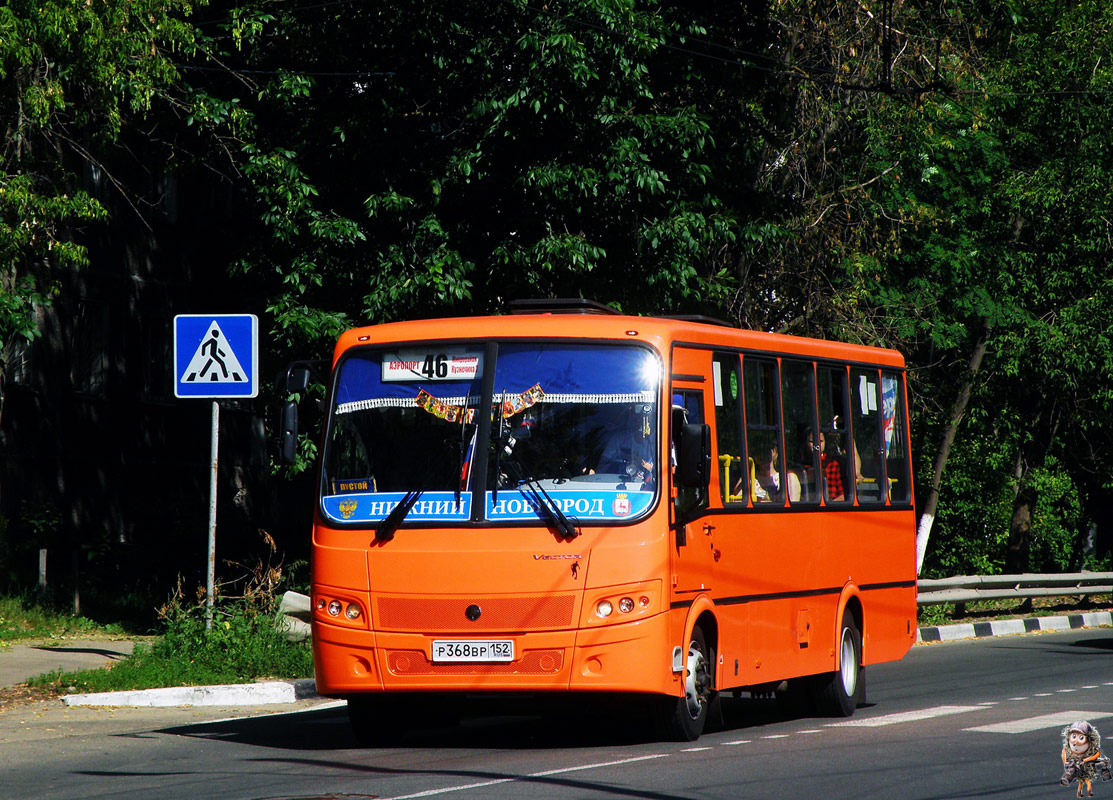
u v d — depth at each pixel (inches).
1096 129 2741.1
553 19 1742.1
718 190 2000.5
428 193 1829.5
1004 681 1525.6
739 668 1099.3
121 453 2701.8
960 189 2598.4
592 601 968.3
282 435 1088.2
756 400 1166.3
